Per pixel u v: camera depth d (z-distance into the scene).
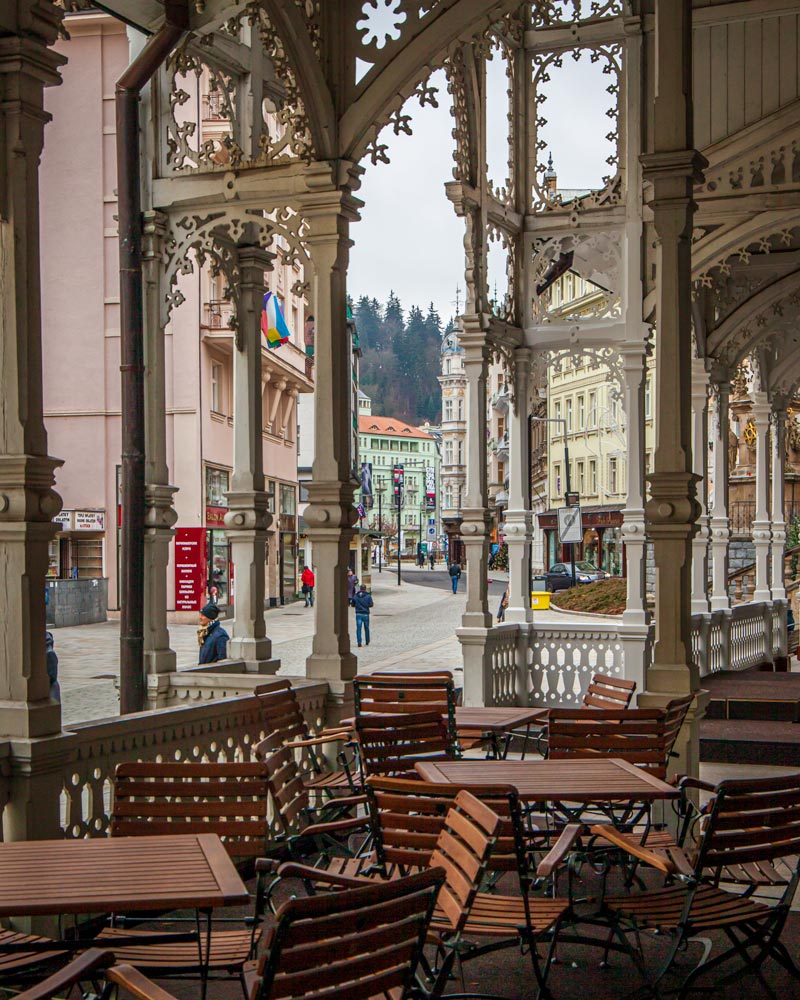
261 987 3.05
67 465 33.84
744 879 5.48
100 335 33.59
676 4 7.67
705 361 15.72
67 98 33.38
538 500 64.31
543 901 5.02
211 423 34.59
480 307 12.26
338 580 8.89
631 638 12.51
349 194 8.92
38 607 5.61
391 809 4.92
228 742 7.45
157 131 10.11
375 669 20.59
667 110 7.69
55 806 5.66
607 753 6.72
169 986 5.30
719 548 17.95
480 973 5.51
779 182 12.20
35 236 5.65
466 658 12.31
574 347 13.04
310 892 5.52
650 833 6.66
